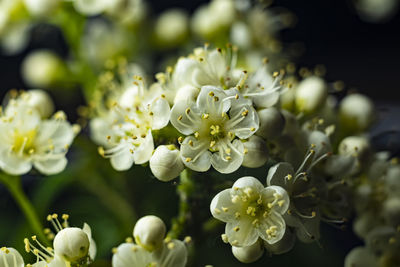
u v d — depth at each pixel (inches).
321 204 5.4
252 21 6.7
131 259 5.1
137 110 5.3
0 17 6.5
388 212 5.7
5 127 5.7
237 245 5.1
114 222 6.4
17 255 5.2
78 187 6.6
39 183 6.3
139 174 6.3
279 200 5.0
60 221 6.3
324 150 5.4
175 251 5.1
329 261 6.3
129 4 6.4
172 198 6.1
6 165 5.6
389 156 6.0
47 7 6.3
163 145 5.2
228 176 5.3
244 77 5.3
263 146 5.1
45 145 5.7
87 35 6.9
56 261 5.1
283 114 5.4
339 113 6.0
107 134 5.8
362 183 5.8
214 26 6.7
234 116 5.2
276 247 5.1
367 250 5.7
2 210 6.5
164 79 5.4
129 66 6.6
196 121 5.2
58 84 6.8
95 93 6.4
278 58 6.8
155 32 7.0
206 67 5.3
